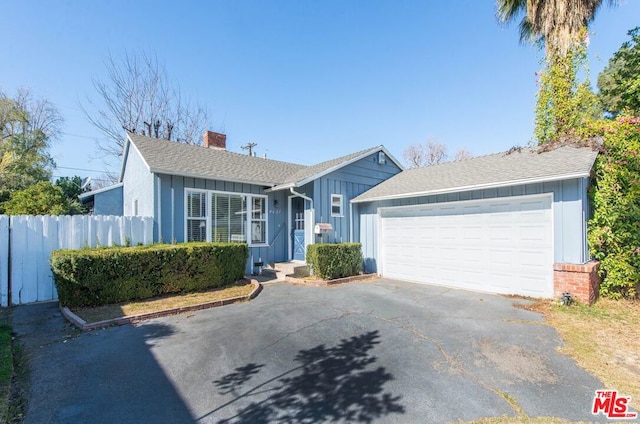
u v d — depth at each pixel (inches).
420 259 386.6
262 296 302.5
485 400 121.5
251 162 506.0
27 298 276.2
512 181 291.7
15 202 440.5
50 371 147.4
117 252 260.8
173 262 291.3
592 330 197.2
